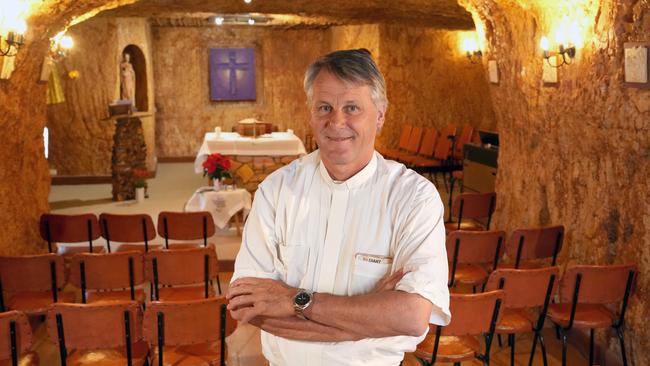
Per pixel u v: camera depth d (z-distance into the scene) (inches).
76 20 243.6
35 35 209.9
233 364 176.1
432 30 495.2
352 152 57.7
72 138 458.0
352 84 56.7
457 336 150.9
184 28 573.0
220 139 363.3
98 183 462.9
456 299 133.7
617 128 164.9
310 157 63.0
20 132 224.5
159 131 582.9
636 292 159.5
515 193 239.8
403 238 57.1
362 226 59.1
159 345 132.5
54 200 402.0
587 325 159.0
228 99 595.2
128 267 174.4
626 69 151.8
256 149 360.2
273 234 62.0
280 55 598.2
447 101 508.4
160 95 578.9
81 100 454.6
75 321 130.4
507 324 161.2
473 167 363.3
